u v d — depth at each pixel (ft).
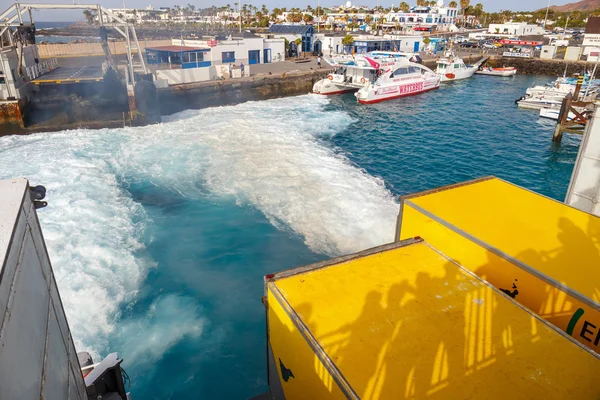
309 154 68.59
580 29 363.35
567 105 79.82
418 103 121.19
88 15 148.56
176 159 64.28
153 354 29.32
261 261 39.78
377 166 68.28
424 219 26.63
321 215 47.55
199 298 34.86
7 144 71.67
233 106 110.63
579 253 21.68
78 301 32.68
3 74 77.51
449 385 13.58
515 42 241.55
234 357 29.30
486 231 23.94
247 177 57.41
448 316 16.80
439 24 367.04
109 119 87.35
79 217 44.70
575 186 37.47
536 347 15.21
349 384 13.53
